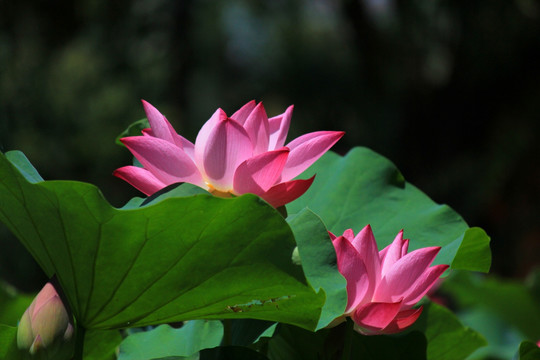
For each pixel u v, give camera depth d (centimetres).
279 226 218
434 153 994
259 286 221
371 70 1013
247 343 234
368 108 1015
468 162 970
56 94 1008
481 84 926
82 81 1036
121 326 227
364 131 1026
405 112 1003
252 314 225
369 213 255
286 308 222
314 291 219
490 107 945
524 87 907
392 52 995
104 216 217
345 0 1008
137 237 218
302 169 230
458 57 919
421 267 226
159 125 231
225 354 225
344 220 255
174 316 226
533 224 899
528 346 236
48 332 222
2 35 959
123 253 220
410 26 949
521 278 867
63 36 1027
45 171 980
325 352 227
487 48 879
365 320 225
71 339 223
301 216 229
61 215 218
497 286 444
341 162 262
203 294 222
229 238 219
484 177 927
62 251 221
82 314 226
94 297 224
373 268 226
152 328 264
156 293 223
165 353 246
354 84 1030
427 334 259
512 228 909
